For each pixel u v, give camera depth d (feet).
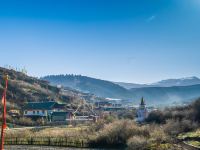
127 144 286.25
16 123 490.90
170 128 338.54
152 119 470.80
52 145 321.73
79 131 370.73
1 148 68.08
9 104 627.05
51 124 510.99
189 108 453.17
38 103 636.48
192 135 290.35
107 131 319.68
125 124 321.73
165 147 243.81
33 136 348.79
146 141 267.80
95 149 299.99
